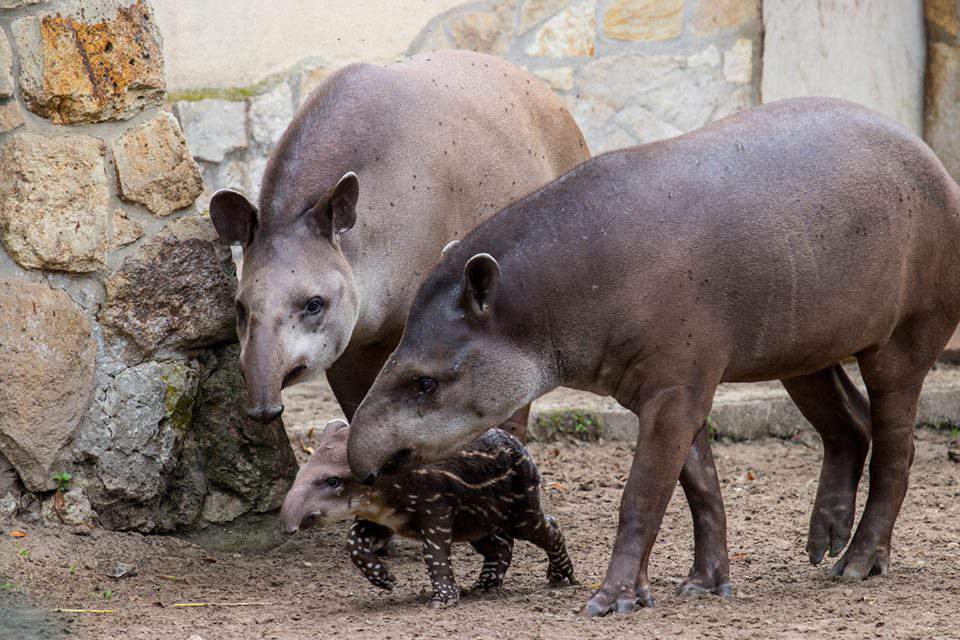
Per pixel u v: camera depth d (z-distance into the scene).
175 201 13.98
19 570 12.37
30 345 13.07
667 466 11.10
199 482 14.16
